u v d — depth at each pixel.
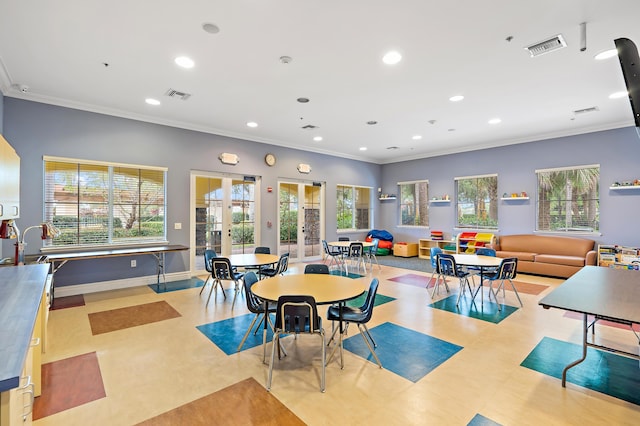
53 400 2.19
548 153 6.73
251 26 2.82
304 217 8.18
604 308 2.09
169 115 5.40
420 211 9.23
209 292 4.97
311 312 2.33
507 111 5.17
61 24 2.78
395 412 2.07
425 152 8.73
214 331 3.44
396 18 2.71
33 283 2.28
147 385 2.38
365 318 2.70
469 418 2.01
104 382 2.42
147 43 3.11
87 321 3.72
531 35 2.96
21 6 2.53
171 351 2.96
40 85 4.12
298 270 6.91
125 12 2.62
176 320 3.77
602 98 4.57
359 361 2.77
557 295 2.42
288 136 6.90
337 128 6.23
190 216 6.05
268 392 2.29
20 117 4.41
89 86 4.15
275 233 7.43
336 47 3.18
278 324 2.38
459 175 8.22
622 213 5.84
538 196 6.91
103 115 5.07
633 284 2.78
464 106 4.91
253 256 5.04
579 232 6.38
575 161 6.37
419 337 3.30
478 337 3.29
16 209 3.16
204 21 2.75
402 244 8.87
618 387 2.36
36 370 2.20
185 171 5.98
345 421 1.98
